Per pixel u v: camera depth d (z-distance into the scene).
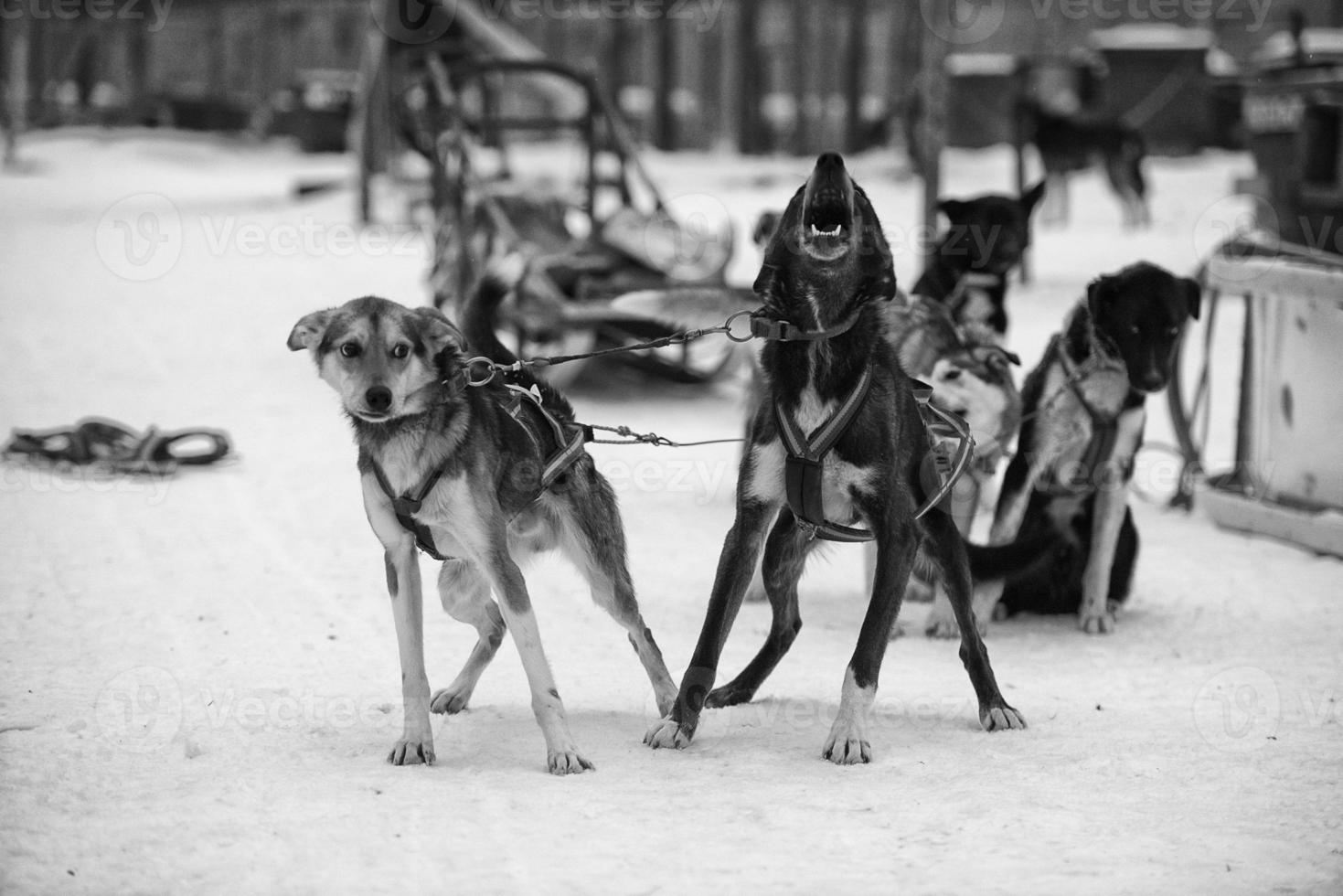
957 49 45.88
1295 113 16.05
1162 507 10.99
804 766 5.64
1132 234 24.88
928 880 4.55
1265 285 9.88
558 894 4.45
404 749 5.61
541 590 8.54
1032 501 8.02
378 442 5.45
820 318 5.78
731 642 7.50
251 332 18.34
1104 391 7.67
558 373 14.34
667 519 10.34
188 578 8.55
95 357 16.56
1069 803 5.25
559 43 54.62
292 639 7.38
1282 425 10.02
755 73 45.28
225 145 47.47
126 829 4.93
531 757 5.73
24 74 47.81
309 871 4.61
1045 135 25.97
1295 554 9.53
